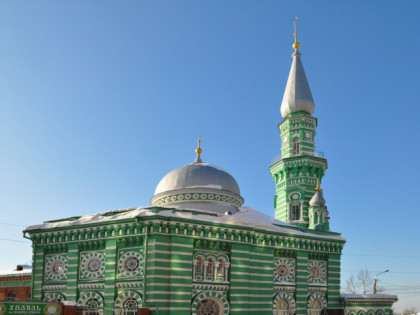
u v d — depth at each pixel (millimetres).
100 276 35938
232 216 39219
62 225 38312
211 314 36500
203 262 36500
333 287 44781
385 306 45438
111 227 35969
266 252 40562
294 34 65250
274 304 40500
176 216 35188
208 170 44906
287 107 60688
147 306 33156
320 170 57125
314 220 50719
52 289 38062
